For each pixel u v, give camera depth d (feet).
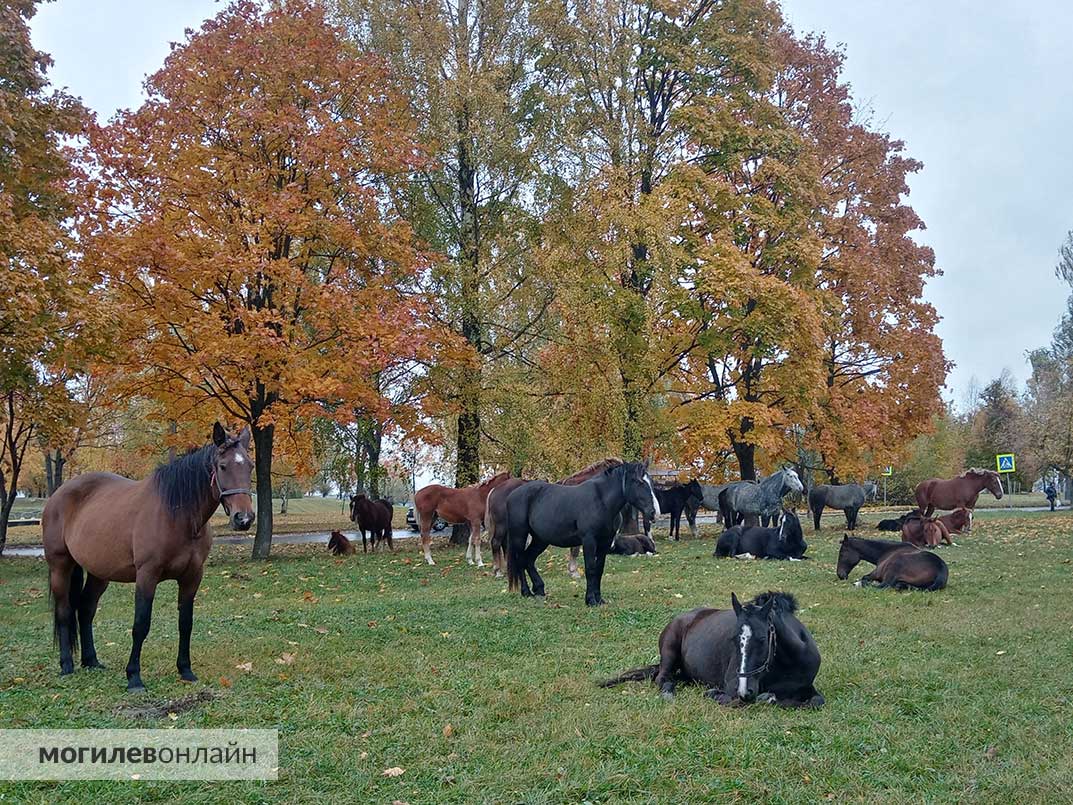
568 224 77.46
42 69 63.05
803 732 21.49
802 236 85.30
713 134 80.89
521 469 79.61
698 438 77.97
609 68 81.10
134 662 25.82
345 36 79.30
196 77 65.62
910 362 93.76
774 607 24.38
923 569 46.14
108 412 102.53
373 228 67.92
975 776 18.44
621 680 26.78
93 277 61.62
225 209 64.85
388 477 81.25
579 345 76.43
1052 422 151.33
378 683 26.58
